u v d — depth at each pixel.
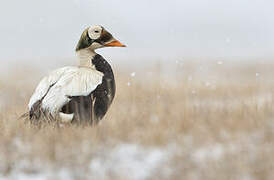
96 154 9.33
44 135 10.39
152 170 8.48
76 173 8.51
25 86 23.89
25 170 8.83
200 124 10.90
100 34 12.58
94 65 12.51
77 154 9.16
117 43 12.66
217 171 8.20
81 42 12.66
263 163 8.42
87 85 11.54
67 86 11.35
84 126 11.16
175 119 11.24
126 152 9.43
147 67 34.84
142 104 14.05
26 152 9.43
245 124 10.71
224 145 9.45
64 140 9.85
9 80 26.72
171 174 8.21
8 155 9.26
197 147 9.47
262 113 11.56
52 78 11.74
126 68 33.31
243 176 8.12
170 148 9.41
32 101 11.55
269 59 43.28
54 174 8.59
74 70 11.86
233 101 14.95
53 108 11.14
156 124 10.97
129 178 8.25
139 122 11.32
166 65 35.44
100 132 10.30
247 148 9.10
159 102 13.88
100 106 11.80
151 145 9.81
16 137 10.63
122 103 15.33
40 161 9.08
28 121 11.86
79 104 11.29
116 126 10.84
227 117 11.41
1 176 8.70
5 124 11.69
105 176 8.34
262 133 10.08
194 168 8.39
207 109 12.47
